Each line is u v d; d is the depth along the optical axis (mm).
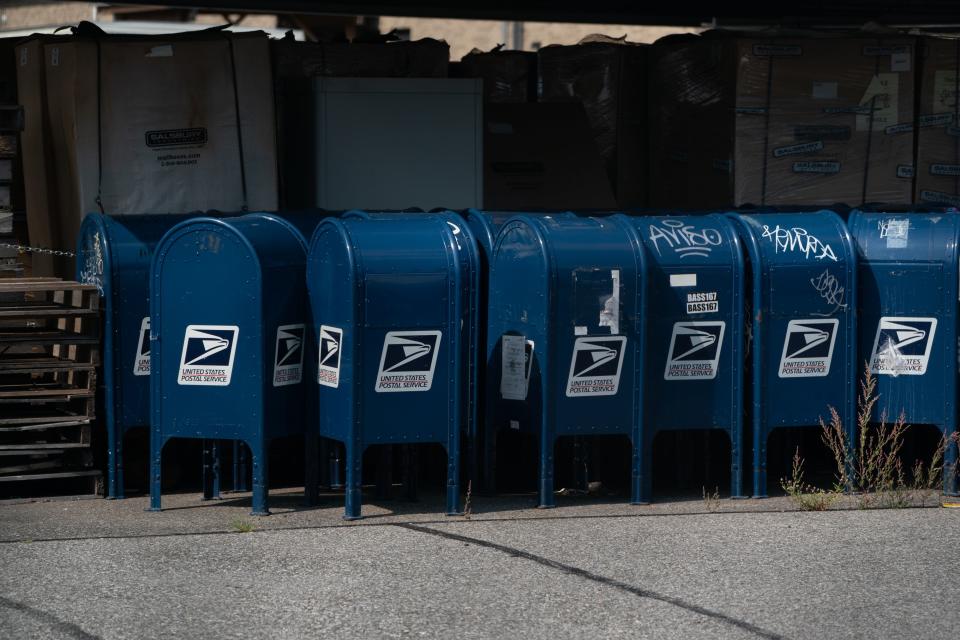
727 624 9133
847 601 9633
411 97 18359
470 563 10562
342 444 14273
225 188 16875
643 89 21391
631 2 27016
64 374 13797
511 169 19938
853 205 18641
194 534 11570
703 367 12797
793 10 27234
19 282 13625
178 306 12273
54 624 9086
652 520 12094
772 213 13672
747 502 12938
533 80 22141
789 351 12922
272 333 12219
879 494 13078
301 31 37219
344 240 11891
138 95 16438
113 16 49125
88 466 13406
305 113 18438
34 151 17484
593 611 9383
